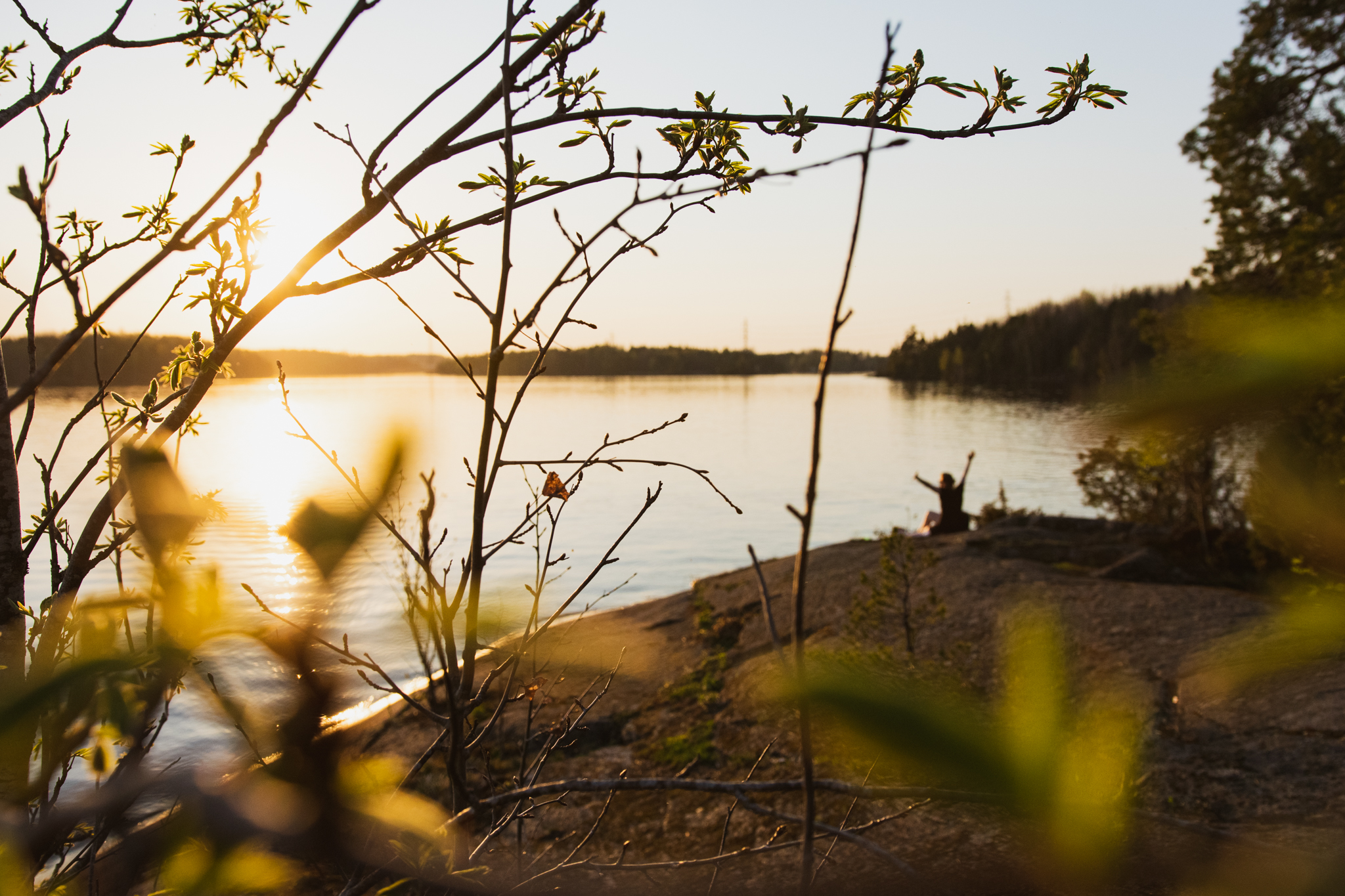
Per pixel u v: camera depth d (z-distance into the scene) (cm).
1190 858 38
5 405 134
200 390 186
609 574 2048
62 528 205
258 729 40
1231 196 1152
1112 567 1153
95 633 44
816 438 64
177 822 40
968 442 5381
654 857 565
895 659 36
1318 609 36
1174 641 754
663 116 200
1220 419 33
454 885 67
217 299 186
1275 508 34
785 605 1154
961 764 34
